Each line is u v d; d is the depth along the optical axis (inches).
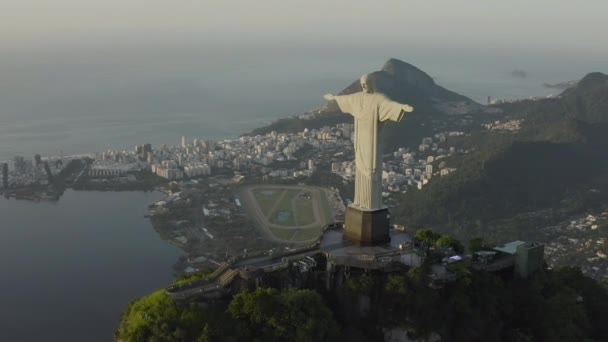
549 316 2876.5
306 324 2445.9
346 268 2728.8
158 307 2475.4
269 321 2437.3
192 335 2396.7
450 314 2674.7
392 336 2662.4
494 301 2787.9
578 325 2950.3
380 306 2662.4
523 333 2834.6
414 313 2618.1
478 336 2694.4
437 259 2923.2
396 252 2797.7
